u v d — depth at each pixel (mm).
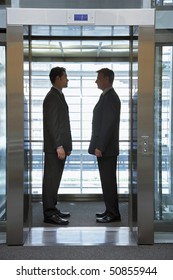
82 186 6418
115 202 4910
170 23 4152
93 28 4352
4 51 4141
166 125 4242
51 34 4770
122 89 6012
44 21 3826
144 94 3904
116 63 6094
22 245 3943
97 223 4863
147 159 3932
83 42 5180
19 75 3865
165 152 4250
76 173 6434
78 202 6305
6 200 3971
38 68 6008
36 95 5945
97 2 4062
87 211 5598
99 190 6418
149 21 3852
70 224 4812
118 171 6188
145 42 3871
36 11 3818
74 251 3781
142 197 3955
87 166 6441
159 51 4188
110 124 4695
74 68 6188
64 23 3842
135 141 4066
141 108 3904
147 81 3896
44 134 4691
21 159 3898
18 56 3852
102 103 4805
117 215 4938
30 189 4551
